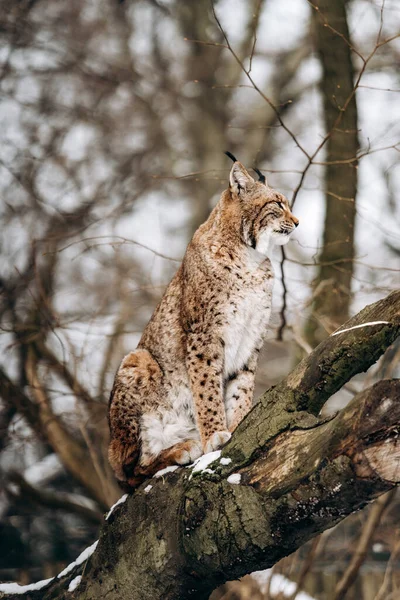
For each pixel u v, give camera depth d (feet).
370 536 36.06
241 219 27.63
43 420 41.47
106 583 21.31
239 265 27.20
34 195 48.19
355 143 42.14
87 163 59.31
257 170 30.71
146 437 25.35
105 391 39.86
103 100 73.00
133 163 68.23
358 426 16.14
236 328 26.94
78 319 39.63
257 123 72.28
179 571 19.85
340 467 16.25
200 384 25.84
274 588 36.99
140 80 75.61
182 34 75.97
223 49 75.31
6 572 45.65
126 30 76.23
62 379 44.01
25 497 43.42
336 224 41.37
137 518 21.08
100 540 22.02
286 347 50.70
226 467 18.80
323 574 43.88
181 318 26.91
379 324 18.03
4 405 42.27
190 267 27.32
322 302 39.73
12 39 61.21
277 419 18.57
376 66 58.44
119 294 44.29
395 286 37.01
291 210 29.55
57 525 47.70
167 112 75.72
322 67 43.11
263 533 17.74
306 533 17.57
